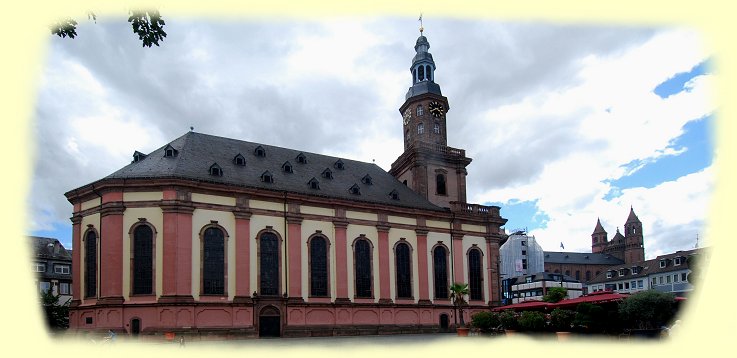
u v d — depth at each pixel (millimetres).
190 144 56000
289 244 54781
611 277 122188
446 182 73562
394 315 60094
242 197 52844
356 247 59438
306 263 55625
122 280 47531
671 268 105688
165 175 50156
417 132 75312
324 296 56062
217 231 51000
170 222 48375
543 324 42469
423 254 64000
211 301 49156
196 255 49312
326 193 59844
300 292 54531
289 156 63812
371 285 59562
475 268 68188
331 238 57906
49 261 83750
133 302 47125
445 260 65938
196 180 49875
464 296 66125
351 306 57344
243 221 52375
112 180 48562
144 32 18172
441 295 64562
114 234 48062
